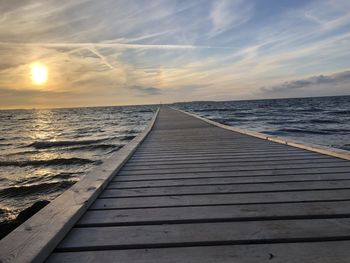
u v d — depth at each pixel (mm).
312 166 3438
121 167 3617
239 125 28578
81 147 19703
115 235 1657
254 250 1457
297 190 2496
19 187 9914
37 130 40719
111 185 2793
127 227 1774
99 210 2078
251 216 1914
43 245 1353
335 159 3840
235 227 1743
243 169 3418
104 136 27000
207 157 4328
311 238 1573
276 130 22938
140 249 1496
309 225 1747
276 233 1642
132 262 1366
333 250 1438
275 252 1430
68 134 31719
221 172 3297
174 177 3109
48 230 1526
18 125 57062
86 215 1972
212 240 1570
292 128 24312
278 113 50938
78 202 2014
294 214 1931
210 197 2367
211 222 1841
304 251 1434
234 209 2061
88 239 1604
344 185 2605
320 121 30844
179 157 4406
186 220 1874
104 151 17812
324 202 2162
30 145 22219
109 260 1384
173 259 1388
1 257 1233
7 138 29719
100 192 2479
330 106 71750
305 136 19016
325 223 1773
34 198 8875
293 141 5230
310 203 2146
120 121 53344
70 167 13227
